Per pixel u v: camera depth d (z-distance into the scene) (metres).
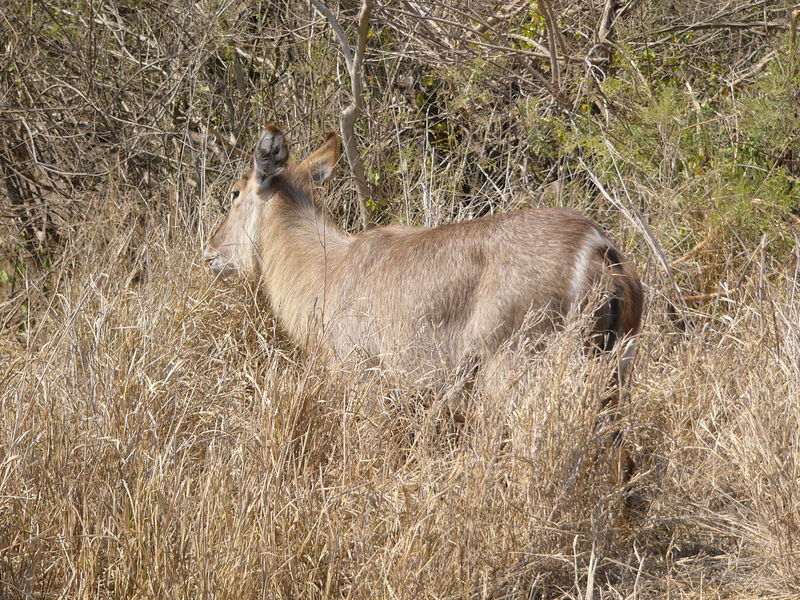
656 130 18.36
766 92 18.12
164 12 22.31
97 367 12.42
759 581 10.63
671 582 10.78
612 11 21.44
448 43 21.27
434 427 11.55
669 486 12.05
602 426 11.20
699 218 17.86
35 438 10.91
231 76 22.89
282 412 11.73
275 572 9.46
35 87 22.52
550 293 11.53
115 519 10.02
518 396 11.28
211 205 18.86
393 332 12.66
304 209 15.10
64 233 20.78
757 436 11.43
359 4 20.92
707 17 23.22
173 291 15.16
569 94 20.67
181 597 9.36
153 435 11.01
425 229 13.20
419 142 21.47
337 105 21.73
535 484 10.70
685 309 15.83
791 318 13.81
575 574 10.10
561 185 18.78
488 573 10.23
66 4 22.78
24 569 9.78
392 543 10.34
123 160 21.66
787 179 17.14
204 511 9.95
